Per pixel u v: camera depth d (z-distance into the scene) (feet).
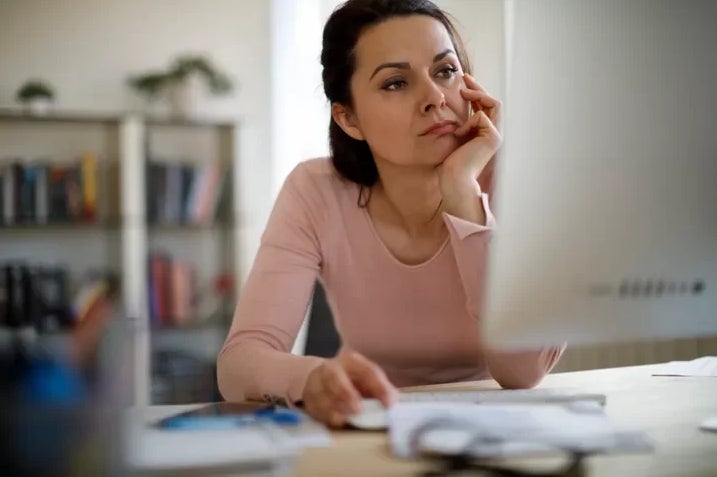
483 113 3.88
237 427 2.41
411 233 4.21
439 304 4.19
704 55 2.29
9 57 12.31
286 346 3.89
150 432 2.34
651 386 3.34
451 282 4.15
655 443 2.36
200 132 13.00
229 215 12.64
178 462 1.99
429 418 2.42
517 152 2.22
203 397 11.73
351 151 4.29
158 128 12.84
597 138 2.21
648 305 2.31
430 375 4.34
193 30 13.02
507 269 2.26
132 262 12.08
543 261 2.24
